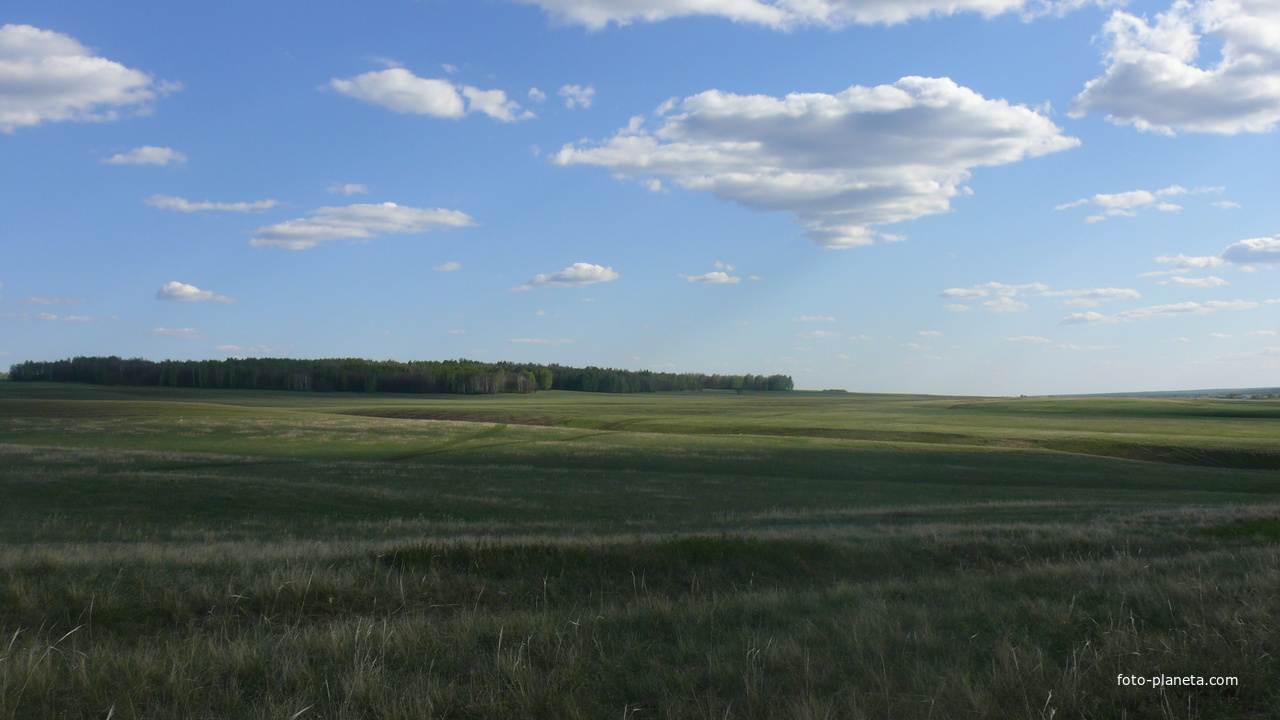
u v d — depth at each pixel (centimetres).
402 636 682
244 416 7181
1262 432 8012
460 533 1988
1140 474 4503
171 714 515
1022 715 498
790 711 510
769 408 14150
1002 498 3369
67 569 931
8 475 2655
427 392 18800
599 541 1332
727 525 2294
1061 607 748
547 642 659
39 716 511
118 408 7369
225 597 844
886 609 777
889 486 3841
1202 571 973
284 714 510
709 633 720
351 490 2872
